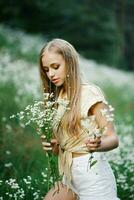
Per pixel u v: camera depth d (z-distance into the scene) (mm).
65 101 4117
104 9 32000
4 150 7070
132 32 42750
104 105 4188
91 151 3945
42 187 5527
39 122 4188
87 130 4059
